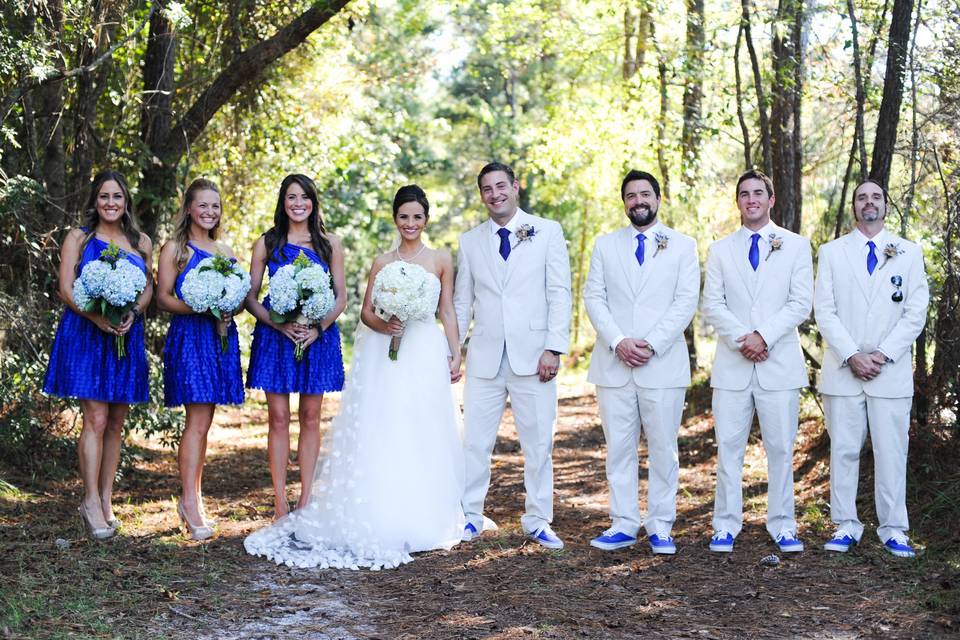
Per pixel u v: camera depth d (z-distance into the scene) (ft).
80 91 24.29
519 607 14.44
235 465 26.86
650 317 17.99
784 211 27.86
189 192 18.17
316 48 36.96
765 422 17.92
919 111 22.62
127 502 20.58
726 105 28.73
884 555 17.22
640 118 42.96
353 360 18.66
